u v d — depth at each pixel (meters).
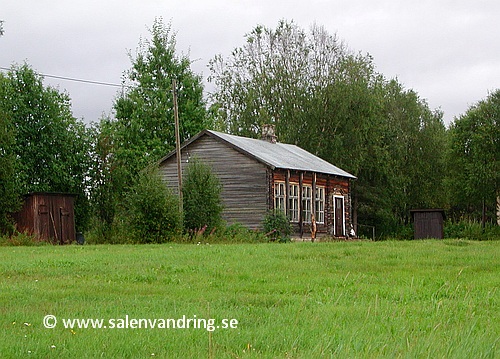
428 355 10.15
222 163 48.97
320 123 72.06
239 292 18.23
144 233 40.12
